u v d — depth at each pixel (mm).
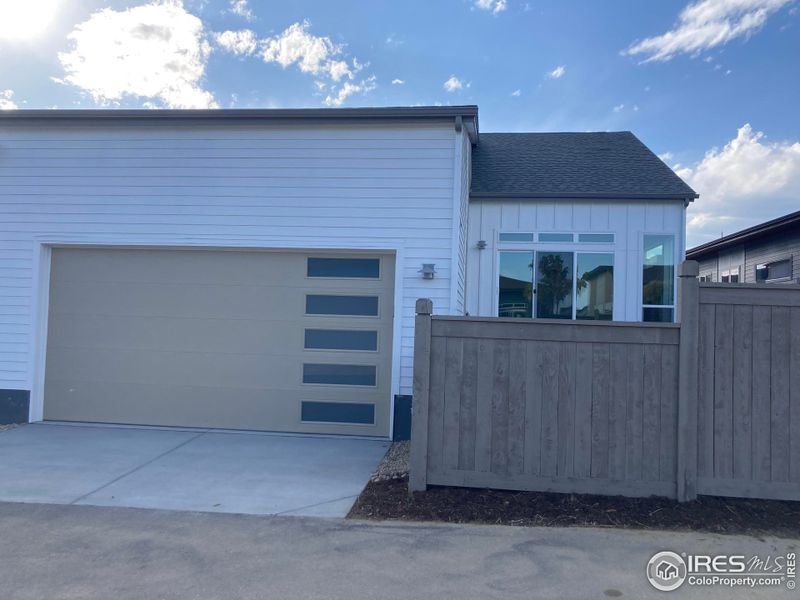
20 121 10477
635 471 6590
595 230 13172
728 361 6531
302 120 10055
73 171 10508
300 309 10234
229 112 10062
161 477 7504
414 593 4719
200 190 10305
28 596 4602
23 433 9664
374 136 10078
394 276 10094
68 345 10562
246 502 6656
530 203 13305
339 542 5641
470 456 6789
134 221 10383
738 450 6477
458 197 9922
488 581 4930
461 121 9891
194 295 10406
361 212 10070
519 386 6762
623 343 6652
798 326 6488
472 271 13273
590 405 6668
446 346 6875
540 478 6695
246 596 4641
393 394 9789
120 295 10523
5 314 10531
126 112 10203
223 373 10289
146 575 4953
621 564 5266
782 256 17422
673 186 13227
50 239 10500
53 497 6719
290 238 10133
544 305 13188
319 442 9469
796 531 5961
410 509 6406
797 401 6449
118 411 10430
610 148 15500
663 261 13078
